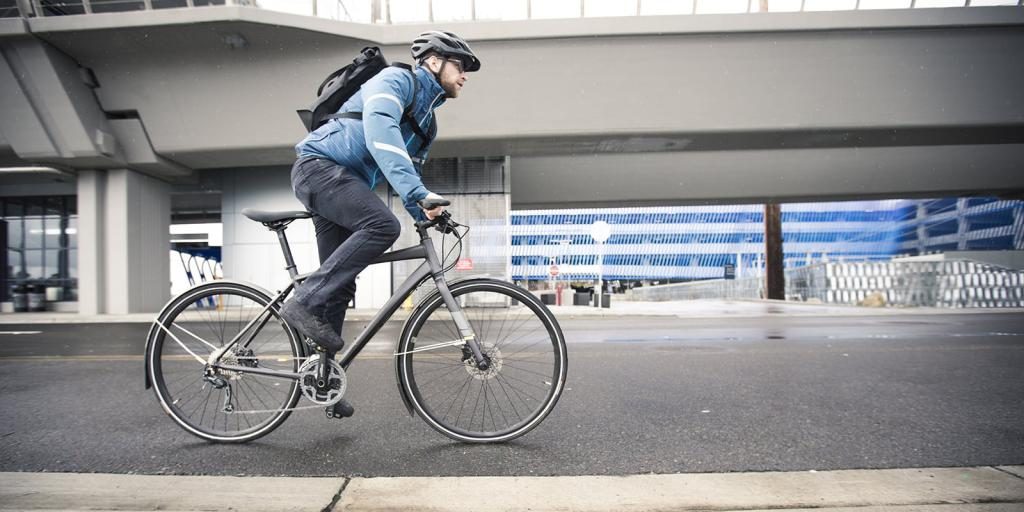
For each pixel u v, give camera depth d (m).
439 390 2.77
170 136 16.16
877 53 14.52
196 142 16.23
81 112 15.27
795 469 2.12
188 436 2.57
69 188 21.19
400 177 2.19
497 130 15.70
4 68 14.38
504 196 19.03
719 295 35.03
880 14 13.98
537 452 2.33
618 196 22.59
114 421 2.87
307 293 2.28
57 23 13.75
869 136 16.20
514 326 2.51
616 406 3.16
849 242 78.25
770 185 22.14
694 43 14.41
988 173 21.80
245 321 2.49
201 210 28.67
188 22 13.68
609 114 15.44
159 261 18.61
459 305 2.45
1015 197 24.55
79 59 14.81
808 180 21.95
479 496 1.83
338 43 14.62
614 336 7.91
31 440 2.52
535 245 74.69
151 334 2.54
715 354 5.55
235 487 1.90
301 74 15.03
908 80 14.94
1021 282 19.62
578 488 1.90
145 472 2.09
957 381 3.93
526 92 15.12
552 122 15.57
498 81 14.95
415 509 1.73
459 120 15.57
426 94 2.43
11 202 21.72
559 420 2.85
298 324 2.27
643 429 2.68
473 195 19.03
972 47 14.45
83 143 15.56
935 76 14.88
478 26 14.29
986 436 2.55
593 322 11.71
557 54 14.58
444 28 14.36
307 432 2.65
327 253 2.60
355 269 2.30
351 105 2.39
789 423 2.78
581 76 14.88
